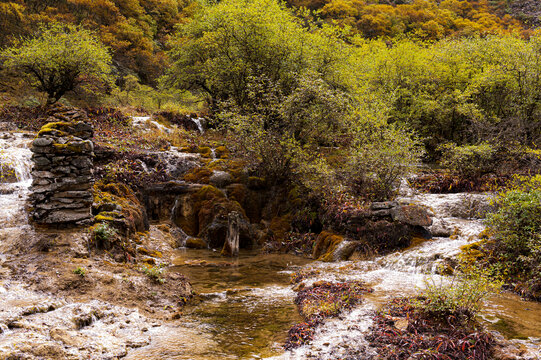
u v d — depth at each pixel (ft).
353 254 29.01
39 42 51.85
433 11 190.49
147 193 35.76
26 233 21.81
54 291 17.11
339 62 49.93
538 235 21.50
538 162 38.70
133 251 25.26
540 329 15.61
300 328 15.81
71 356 12.81
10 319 14.15
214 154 44.19
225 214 34.86
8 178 30.01
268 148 36.60
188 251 32.27
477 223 30.86
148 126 51.62
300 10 56.90
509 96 59.36
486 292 15.90
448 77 64.64
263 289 22.41
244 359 13.55
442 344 13.53
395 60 64.18
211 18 53.78
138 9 118.83
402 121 60.29
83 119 33.22
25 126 43.11
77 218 23.34
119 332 15.25
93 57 52.60
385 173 34.50
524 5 209.87
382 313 16.88
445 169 47.73
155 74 107.86
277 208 37.24
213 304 19.66
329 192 35.04
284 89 48.26
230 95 54.60
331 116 38.14
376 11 172.65
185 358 13.56
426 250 26.32
